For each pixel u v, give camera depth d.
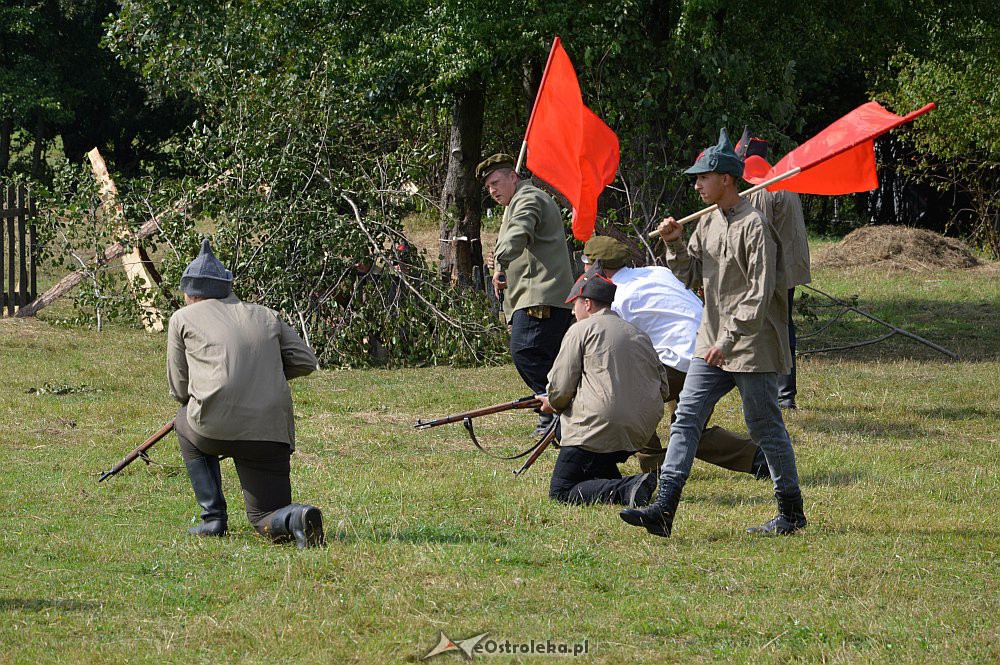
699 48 53.72
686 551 21.52
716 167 21.50
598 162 27.92
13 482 27.38
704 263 22.23
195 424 21.67
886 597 18.70
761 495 26.58
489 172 32.34
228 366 21.53
